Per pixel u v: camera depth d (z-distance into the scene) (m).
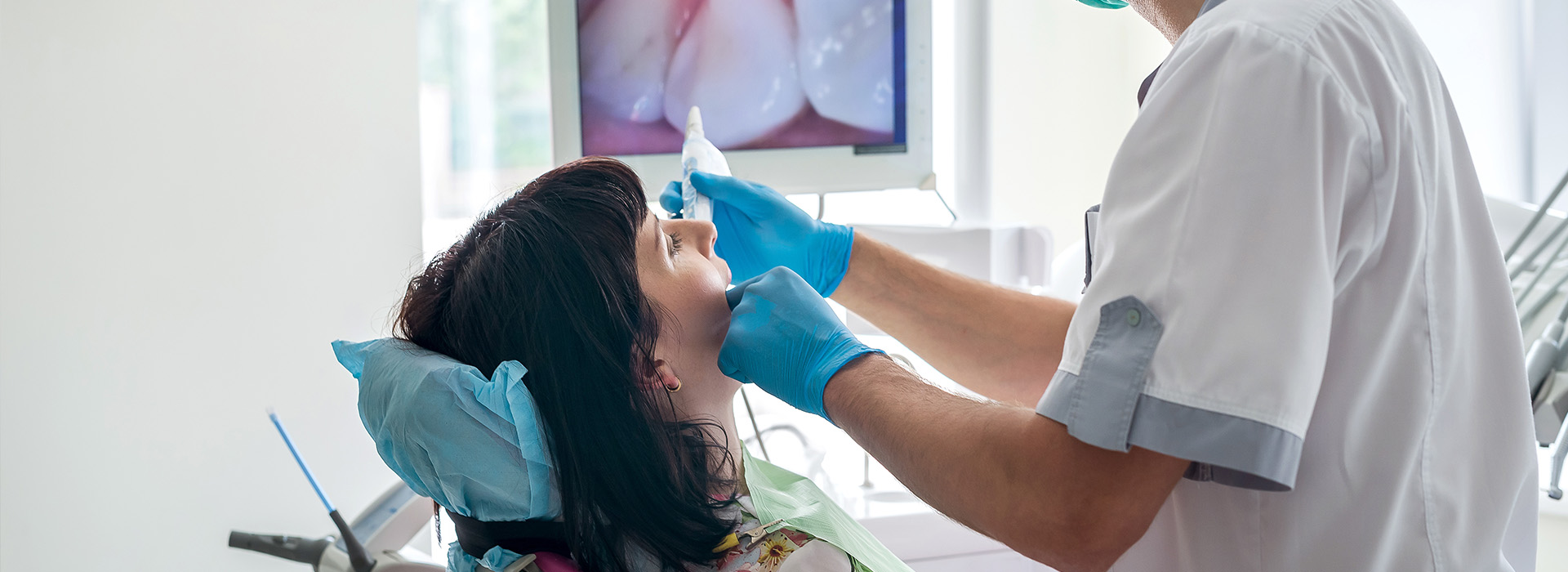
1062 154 2.08
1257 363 0.51
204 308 1.58
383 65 1.67
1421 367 0.60
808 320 0.73
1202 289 0.53
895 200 1.86
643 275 0.77
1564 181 1.21
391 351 0.72
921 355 1.07
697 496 0.74
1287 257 0.52
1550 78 1.48
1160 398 0.53
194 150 1.55
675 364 0.78
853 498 1.42
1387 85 0.56
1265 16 0.56
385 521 1.05
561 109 1.54
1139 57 2.05
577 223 0.72
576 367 0.69
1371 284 0.59
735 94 1.55
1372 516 0.61
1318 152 0.53
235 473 1.63
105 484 1.55
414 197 1.71
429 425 0.65
